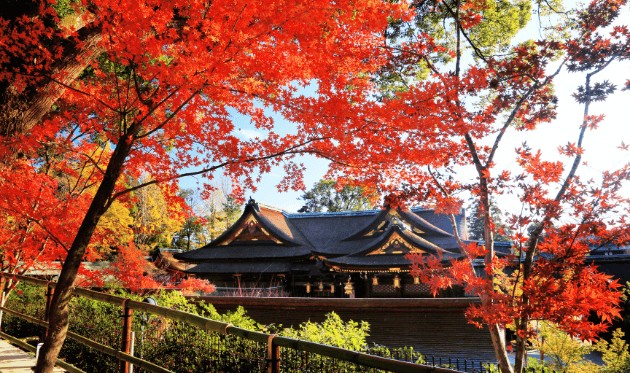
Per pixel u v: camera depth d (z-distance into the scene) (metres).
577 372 10.23
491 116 4.90
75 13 4.98
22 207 4.34
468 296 16.70
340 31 3.63
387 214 23.67
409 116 3.54
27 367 4.43
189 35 2.85
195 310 7.15
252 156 3.98
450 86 4.35
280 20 2.79
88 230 3.22
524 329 4.03
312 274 23.02
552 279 3.85
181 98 3.75
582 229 4.00
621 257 20.20
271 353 2.26
